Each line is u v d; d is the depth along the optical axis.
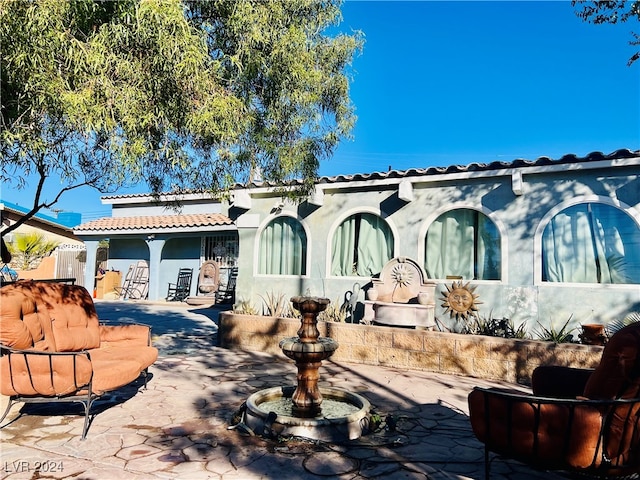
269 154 7.45
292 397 5.46
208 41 6.46
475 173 8.96
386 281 9.68
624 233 8.07
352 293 10.22
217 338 10.42
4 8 4.01
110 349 6.29
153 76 5.02
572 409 3.23
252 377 7.45
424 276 9.30
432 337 8.16
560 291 8.36
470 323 9.00
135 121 4.86
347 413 5.32
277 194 11.12
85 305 6.60
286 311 10.77
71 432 4.80
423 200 9.74
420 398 6.47
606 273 8.16
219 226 18.22
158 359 8.64
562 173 8.48
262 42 6.41
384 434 4.98
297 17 7.06
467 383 7.36
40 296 5.91
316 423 4.70
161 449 4.40
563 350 7.19
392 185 10.04
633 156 7.67
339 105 8.07
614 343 3.32
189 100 5.37
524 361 7.45
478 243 9.30
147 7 4.53
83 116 4.44
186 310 17.38
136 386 6.71
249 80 6.71
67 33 4.52
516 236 8.78
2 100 4.69
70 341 5.92
